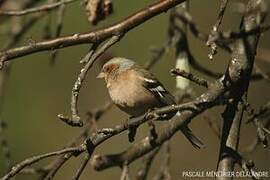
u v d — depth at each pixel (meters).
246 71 8.54
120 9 17.16
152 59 13.09
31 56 18.23
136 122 8.27
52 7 9.89
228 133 8.45
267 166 17.84
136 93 11.44
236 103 8.58
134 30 18.14
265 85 19.22
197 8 18.38
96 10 9.55
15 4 13.83
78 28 17.06
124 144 17.67
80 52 18.08
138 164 16.59
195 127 18.50
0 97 13.23
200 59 18.70
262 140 8.72
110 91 11.69
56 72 18.17
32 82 18.20
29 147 18.02
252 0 8.90
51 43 8.20
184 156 18.34
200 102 8.35
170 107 8.30
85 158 8.16
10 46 13.69
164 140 8.48
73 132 18.19
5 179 7.81
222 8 7.97
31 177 17.00
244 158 8.23
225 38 8.43
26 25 13.77
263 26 8.53
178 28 12.49
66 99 18.19
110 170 17.39
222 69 18.64
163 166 11.71
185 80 11.99
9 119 18.02
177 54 12.23
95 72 17.83
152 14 8.33
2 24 13.77
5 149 12.27
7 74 13.34
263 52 13.30
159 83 11.60
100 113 12.43
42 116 18.14
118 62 11.72
